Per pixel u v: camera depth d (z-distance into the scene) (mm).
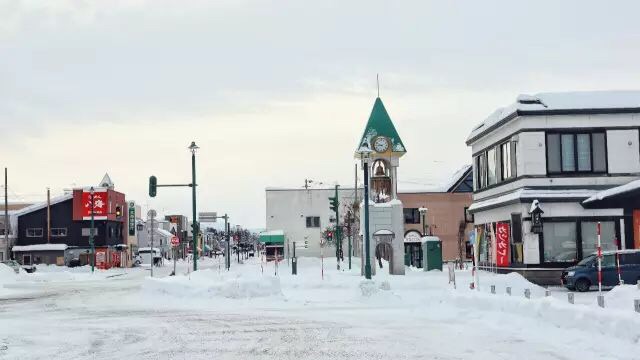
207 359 13578
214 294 29969
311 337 16828
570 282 31484
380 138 44531
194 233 42375
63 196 94375
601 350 13750
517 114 38094
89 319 22328
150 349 15086
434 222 83688
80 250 93438
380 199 45750
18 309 27078
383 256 58219
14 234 93562
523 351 14078
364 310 24281
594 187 37875
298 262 73500
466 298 22297
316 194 101500
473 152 48438
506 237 40562
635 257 31500
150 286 32469
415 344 15367
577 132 38156
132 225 109438
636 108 37969
